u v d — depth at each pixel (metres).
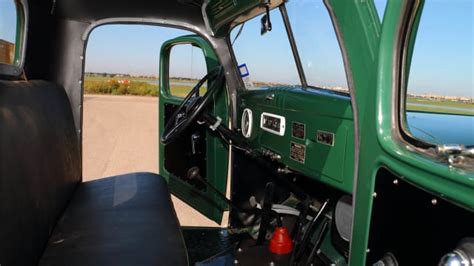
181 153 3.11
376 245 1.18
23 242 1.47
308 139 1.75
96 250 1.70
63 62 2.82
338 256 1.84
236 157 2.81
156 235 1.86
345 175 1.53
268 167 2.24
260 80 2.47
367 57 1.17
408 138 1.07
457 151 0.93
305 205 2.12
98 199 2.37
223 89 2.78
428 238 1.05
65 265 1.59
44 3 2.53
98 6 2.80
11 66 2.12
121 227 1.94
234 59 2.78
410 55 1.07
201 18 2.86
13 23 2.17
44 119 2.03
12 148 1.50
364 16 1.18
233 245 2.36
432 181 0.93
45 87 2.33
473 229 0.94
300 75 2.00
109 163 4.22
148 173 2.90
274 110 2.05
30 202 1.60
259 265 2.04
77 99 2.88
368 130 1.16
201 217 3.44
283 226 2.36
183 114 2.42
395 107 1.10
